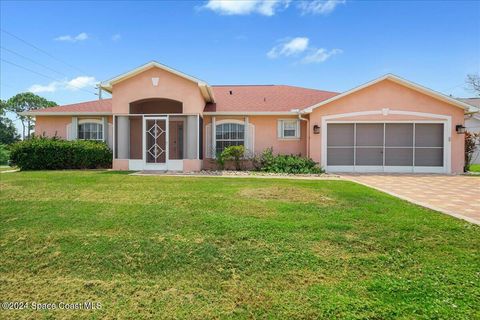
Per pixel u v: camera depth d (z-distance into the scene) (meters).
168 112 18.28
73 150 16.58
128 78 15.88
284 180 12.12
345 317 3.25
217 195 8.52
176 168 15.80
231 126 18.06
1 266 4.64
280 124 17.95
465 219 6.17
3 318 3.44
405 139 16.52
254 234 5.43
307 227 5.74
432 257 4.57
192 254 4.83
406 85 16.28
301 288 3.88
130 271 4.45
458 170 16.20
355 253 4.77
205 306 3.57
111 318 3.40
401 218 6.26
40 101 61.75
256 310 3.46
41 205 7.40
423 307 3.36
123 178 12.10
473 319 3.13
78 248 5.09
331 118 16.61
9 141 59.66
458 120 16.25
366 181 12.48
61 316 3.45
